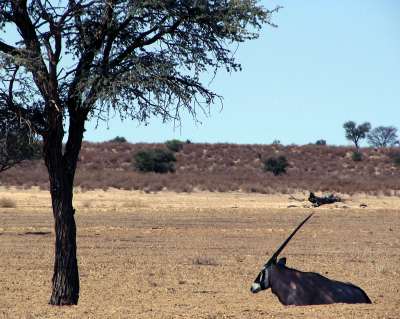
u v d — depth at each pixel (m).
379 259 78.25
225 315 42.19
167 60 46.91
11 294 55.03
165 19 47.03
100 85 45.44
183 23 47.66
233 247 88.12
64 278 48.84
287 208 154.50
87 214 133.12
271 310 43.19
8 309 47.69
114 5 46.31
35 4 46.72
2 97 46.47
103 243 90.38
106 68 46.06
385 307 42.38
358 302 44.25
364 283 62.03
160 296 54.94
